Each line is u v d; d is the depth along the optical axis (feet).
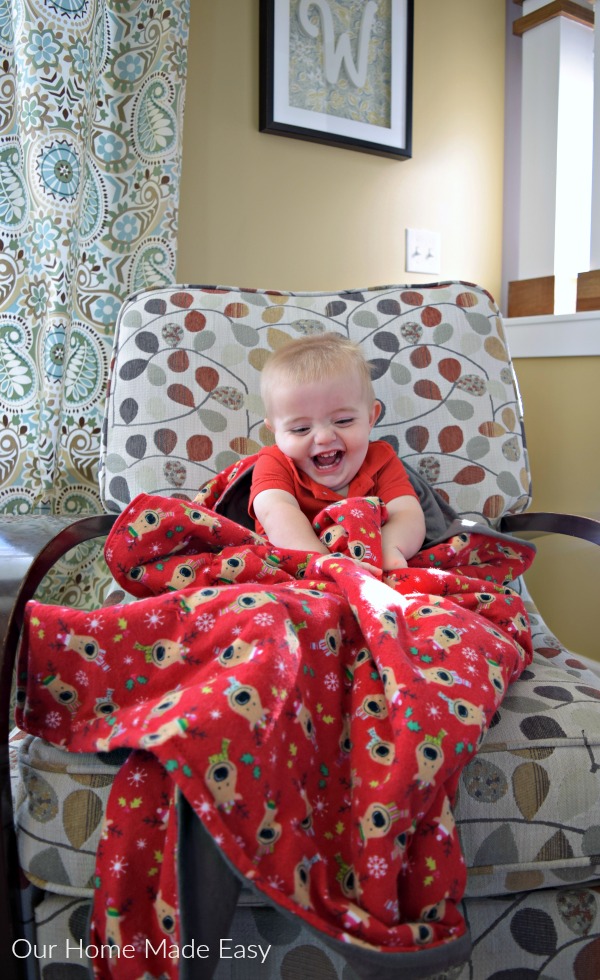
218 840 2.06
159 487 3.98
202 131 5.98
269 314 4.40
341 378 3.57
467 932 2.26
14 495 4.95
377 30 6.70
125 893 2.30
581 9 6.77
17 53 4.61
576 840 2.53
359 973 2.09
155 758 2.38
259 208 6.32
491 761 2.55
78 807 2.45
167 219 5.36
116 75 5.38
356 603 2.70
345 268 6.85
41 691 2.62
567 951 2.62
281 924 2.52
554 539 6.29
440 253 7.42
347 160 6.76
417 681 2.41
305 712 2.38
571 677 3.16
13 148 4.80
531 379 6.31
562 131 6.85
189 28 5.85
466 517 4.22
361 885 2.19
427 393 4.33
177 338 4.20
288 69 6.25
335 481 3.68
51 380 4.79
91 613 2.65
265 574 3.10
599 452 5.81
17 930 2.48
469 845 2.48
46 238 4.71
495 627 3.01
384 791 2.21
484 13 7.47
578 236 7.14
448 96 7.32
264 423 4.20
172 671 2.56
